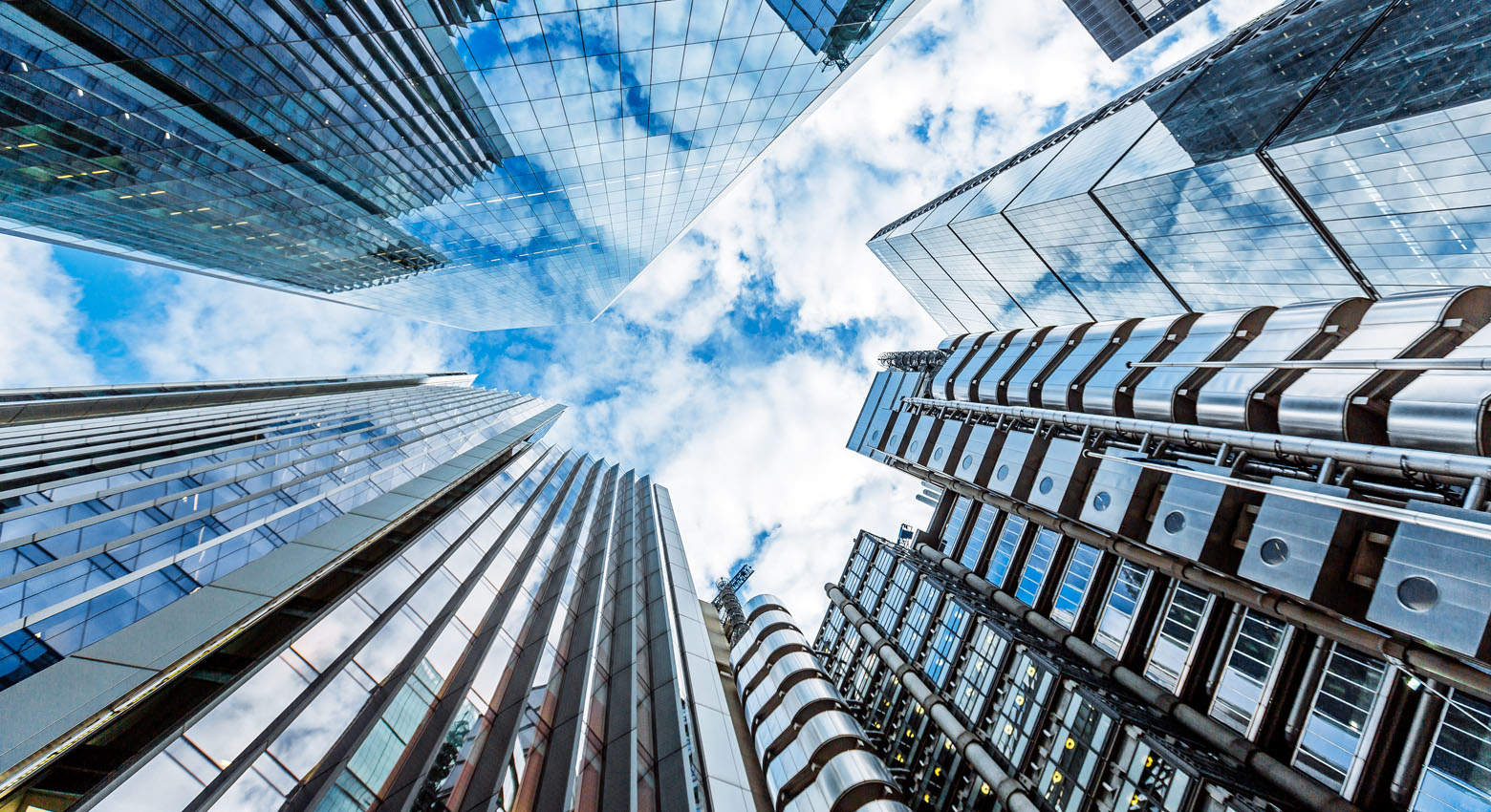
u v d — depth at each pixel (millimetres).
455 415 54938
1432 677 23094
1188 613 34562
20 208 30266
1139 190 51031
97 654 11398
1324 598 20797
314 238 41812
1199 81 53156
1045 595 45031
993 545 53344
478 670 16203
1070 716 33438
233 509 22500
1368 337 24406
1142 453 30578
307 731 11422
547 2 19141
